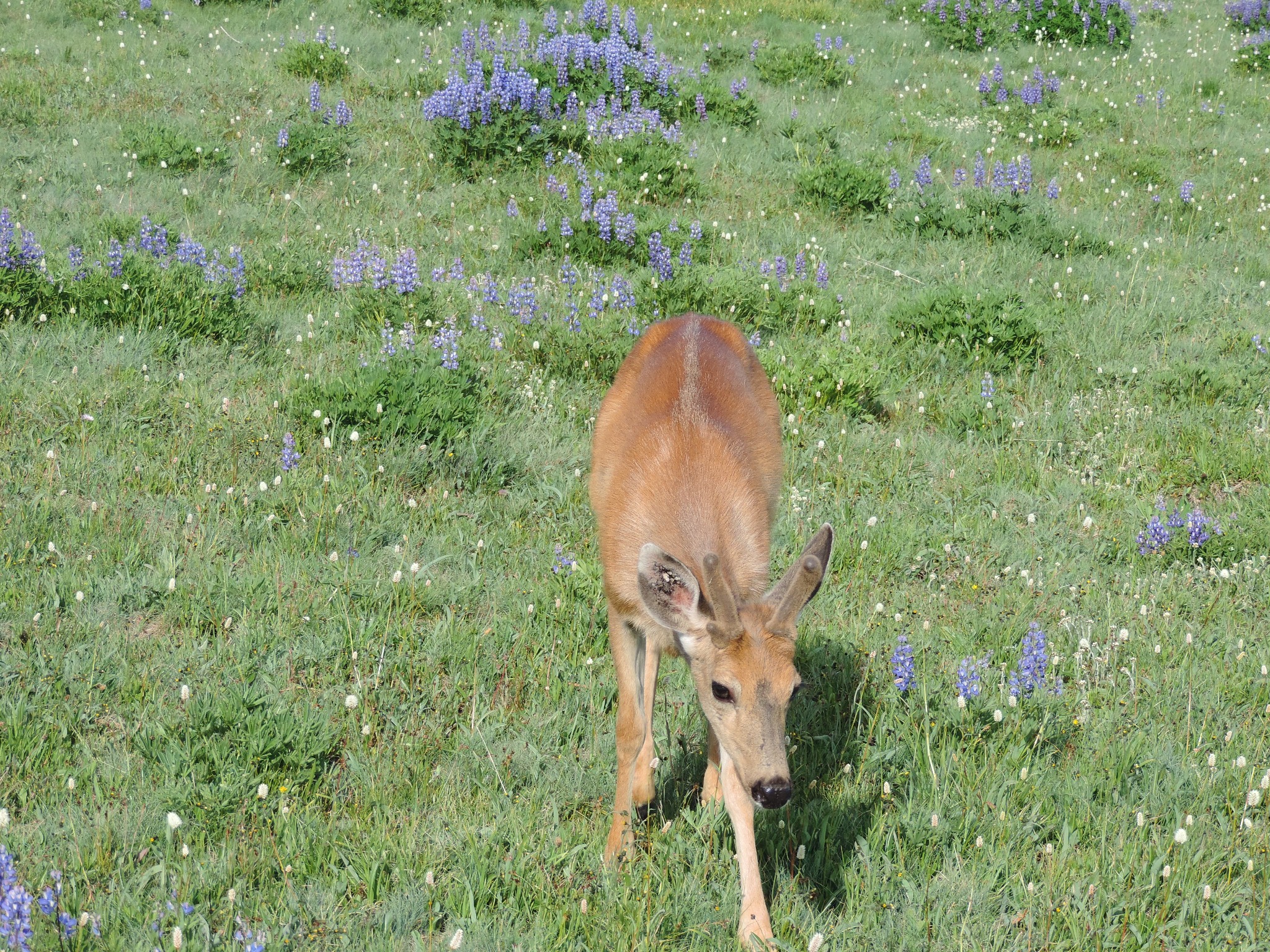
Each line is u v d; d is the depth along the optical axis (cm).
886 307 1631
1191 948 621
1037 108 2630
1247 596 1020
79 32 2470
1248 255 1933
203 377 1220
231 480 1034
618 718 673
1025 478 1227
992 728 787
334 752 742
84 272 1334
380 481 1052
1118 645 895
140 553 916
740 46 2878
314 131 1914
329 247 1634
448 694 803
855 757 773
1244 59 3238
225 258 1505
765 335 1505
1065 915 633
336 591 886
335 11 2805
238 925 577
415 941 577
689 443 680
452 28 2744
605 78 2275
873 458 1233
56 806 658
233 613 858
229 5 2764
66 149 1834
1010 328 1502
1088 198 2152
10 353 1192
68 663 779
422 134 2058
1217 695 852
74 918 554
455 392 1168
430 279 1549
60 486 985
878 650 876
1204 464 1250
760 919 597
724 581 525
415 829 657
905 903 648
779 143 2228
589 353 1349
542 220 1667
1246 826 711
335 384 1158
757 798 512
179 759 692
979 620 942
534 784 730
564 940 593
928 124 2466
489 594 932
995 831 698
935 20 3291
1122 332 1622
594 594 917
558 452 1162
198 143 1850
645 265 1675
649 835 684
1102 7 3447
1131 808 730
